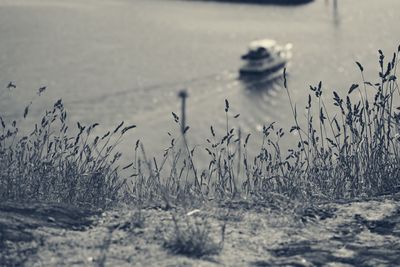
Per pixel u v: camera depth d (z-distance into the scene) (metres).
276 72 164.88
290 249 5.75
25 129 105.56
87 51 195.38
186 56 191.00
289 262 5.41
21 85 152.62
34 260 5.21
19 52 191.62
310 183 8.18
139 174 8.35
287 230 6.25
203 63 182.50
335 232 6.29
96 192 8.32
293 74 165.12
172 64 181.88
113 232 5.95
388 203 7.11
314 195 7.86
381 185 8.41
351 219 6.66
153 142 116.38
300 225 6.41
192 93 153.50
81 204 8.04
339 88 150.50
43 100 138.00
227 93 152.25
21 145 9.06
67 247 5.50
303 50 191.88
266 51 166.38
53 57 186.38
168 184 8.20
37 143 9.09
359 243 5.96
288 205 6.95
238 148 8.54
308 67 171.62
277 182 8.21
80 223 6.23
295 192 7.91
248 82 158.75
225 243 5.79
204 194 8.07
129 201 8.12
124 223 6.17
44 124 9.21
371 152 8.87
